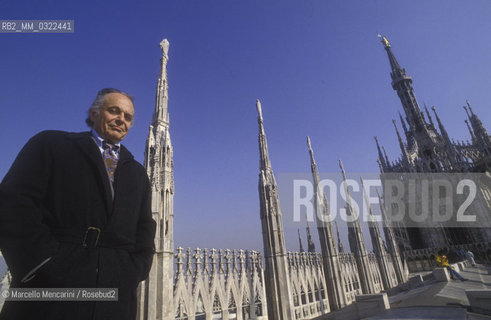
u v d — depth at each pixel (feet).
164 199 35.78
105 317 6.06
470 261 110.73
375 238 113.19
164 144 39.01
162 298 31.32
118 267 6.74
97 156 7.43
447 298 38.96
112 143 9.51
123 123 9.53
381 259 109.40
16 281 5.57
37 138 7.03
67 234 6.32
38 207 6.33
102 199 7.10
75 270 5.97
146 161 37.93
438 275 64.59
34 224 5.68
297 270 68.13
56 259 5.78
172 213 36.58
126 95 10.06
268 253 56.70
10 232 5.39
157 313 30.83
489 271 83.56
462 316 28.02
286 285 53.62
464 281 60.39
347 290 85.15
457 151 191.72
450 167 186.39
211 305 44.06
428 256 163.32
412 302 41.39
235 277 51.08
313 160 84.89
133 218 7.82
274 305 53.06
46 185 6.46
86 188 6.85
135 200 8.16
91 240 6.52
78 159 7.05
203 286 43.75
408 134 235.40
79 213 6.58
